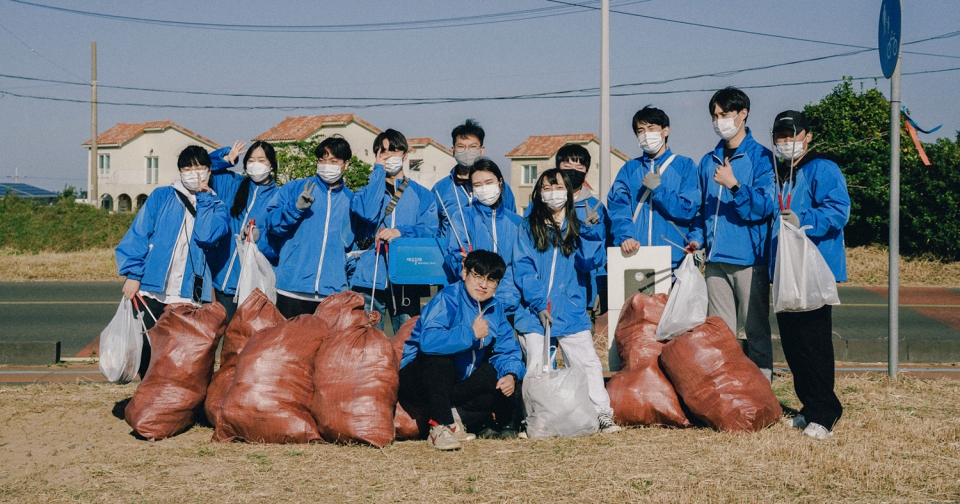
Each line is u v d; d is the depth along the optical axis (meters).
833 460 4.77
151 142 49.75
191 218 6.05
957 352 8.60
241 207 6.40
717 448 5.02
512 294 5.71
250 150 6.29
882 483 4.46
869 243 20.83
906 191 19.77
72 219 31.97
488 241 5.91
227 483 4.45
